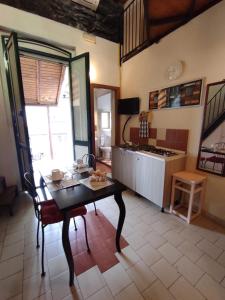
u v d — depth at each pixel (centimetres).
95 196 137
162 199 233
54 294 130
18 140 279
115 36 345
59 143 675
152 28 243
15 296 129
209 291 132
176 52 242
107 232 199
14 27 245
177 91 246
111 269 150
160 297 127
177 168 237
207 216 227
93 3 288
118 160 319
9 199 238
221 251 171
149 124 305
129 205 260
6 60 249
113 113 391
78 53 308
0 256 166
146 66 297
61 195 139
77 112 319
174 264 155
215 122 204
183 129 245
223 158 200
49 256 165
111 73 355
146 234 195
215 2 189
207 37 202
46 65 411
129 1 323
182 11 208
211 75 204
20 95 216
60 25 282
